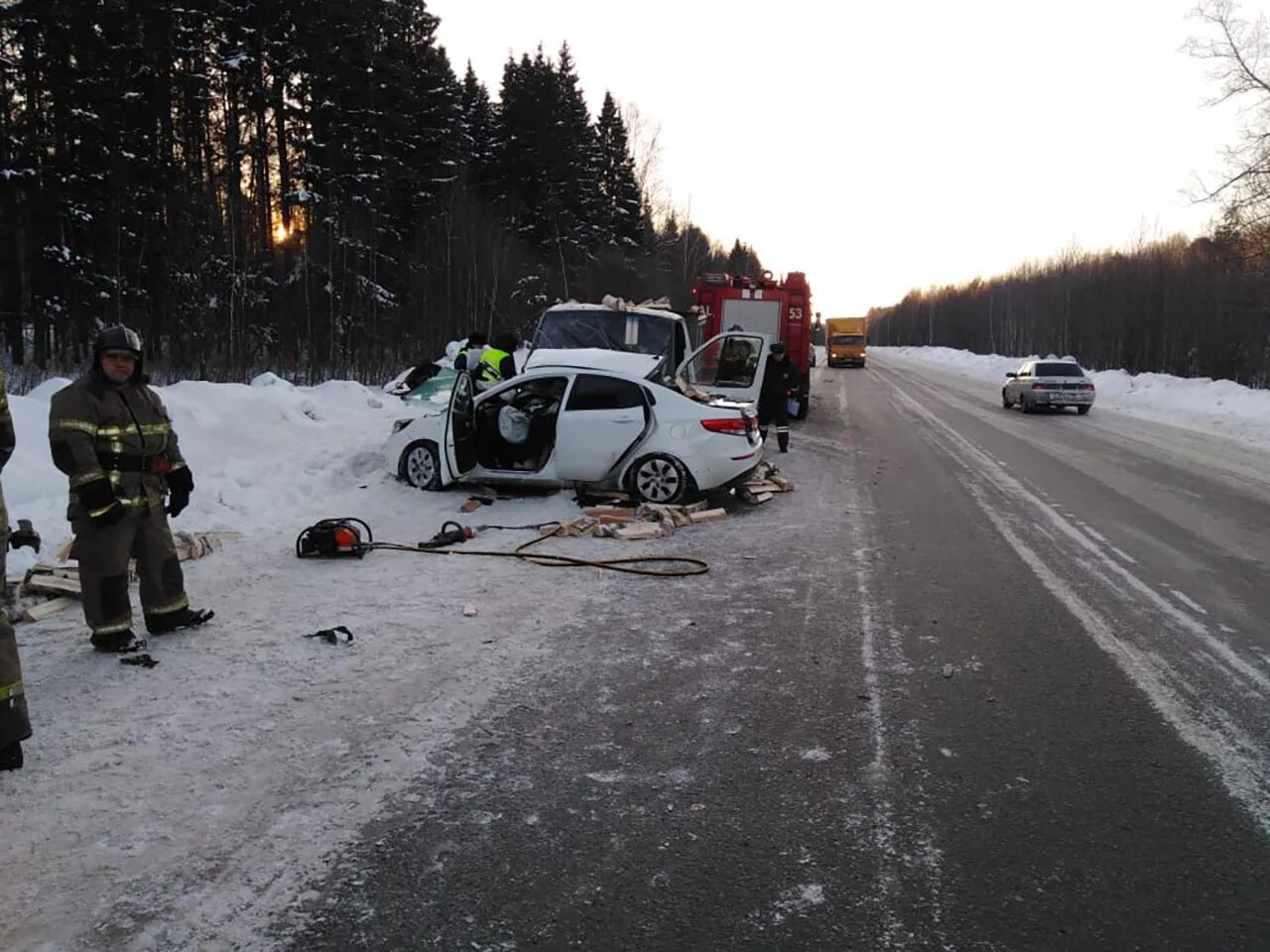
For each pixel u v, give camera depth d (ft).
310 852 10.19
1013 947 8.71
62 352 84.94
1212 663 16.63
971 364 196.03
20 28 76.23
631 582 22.04
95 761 12.28
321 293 98.58
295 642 17.21
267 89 96.37
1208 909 9.35
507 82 158.20
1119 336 163.84
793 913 9.20
